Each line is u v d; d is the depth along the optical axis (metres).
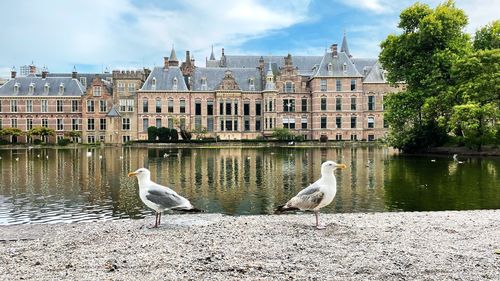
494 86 48.62
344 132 97.56
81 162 46.78
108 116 98.06
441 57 52.28
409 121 57.91
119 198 24.23
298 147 77.69
